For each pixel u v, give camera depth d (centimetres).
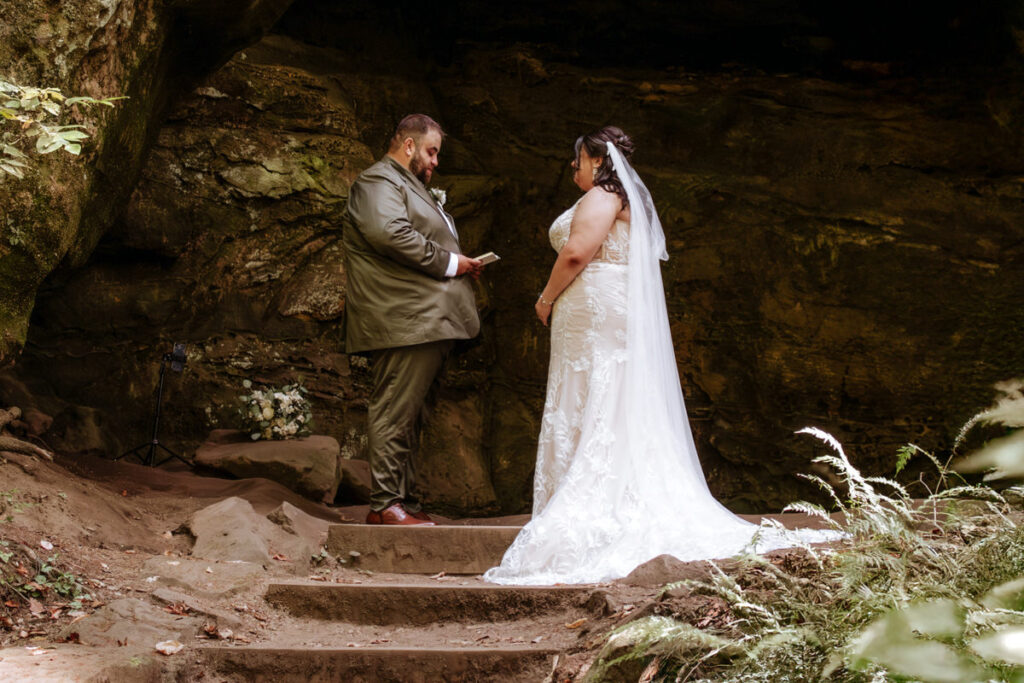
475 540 516
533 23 1170
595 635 364
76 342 881
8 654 324
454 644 393
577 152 539
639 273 507
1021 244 1050
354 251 577
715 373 1066
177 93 779
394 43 1135
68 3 531
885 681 174
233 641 390
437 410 1011
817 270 1067
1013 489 247
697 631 233
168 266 925
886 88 1130
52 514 471
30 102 394
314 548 529
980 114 1091
